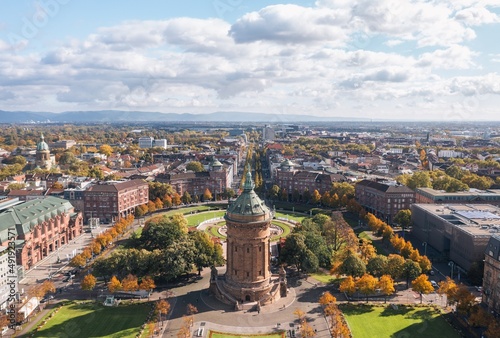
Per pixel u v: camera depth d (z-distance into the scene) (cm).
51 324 12444
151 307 13562
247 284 13550
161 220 19788
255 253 13538
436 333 11938
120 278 15325
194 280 15825
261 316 12838
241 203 13575
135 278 14288
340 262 16200
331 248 17938
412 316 12925
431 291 13712
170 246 15688
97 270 15188
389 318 12800
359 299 14125
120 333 11919
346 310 13312
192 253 15562
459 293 12681
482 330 12081
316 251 16675
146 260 15250
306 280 15825
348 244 17788
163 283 15512
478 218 19200
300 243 16212
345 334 11006
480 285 15462
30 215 18812
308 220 19750
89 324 12456
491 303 13138
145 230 19300
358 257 15438
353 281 13975
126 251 15675
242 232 13375
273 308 13350
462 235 17212
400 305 13650
